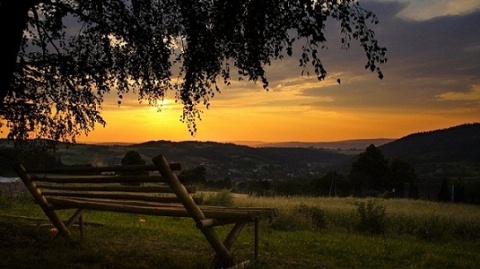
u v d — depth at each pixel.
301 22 7.46
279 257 8.44
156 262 7.06
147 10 9.27
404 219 16.94
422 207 24.69
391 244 12.09
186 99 9.87
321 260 8.54
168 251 8.34
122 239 9.45
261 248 9.61
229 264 6.29
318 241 11.65
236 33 8.70
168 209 6.27
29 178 7.86
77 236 9.02
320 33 7.38
